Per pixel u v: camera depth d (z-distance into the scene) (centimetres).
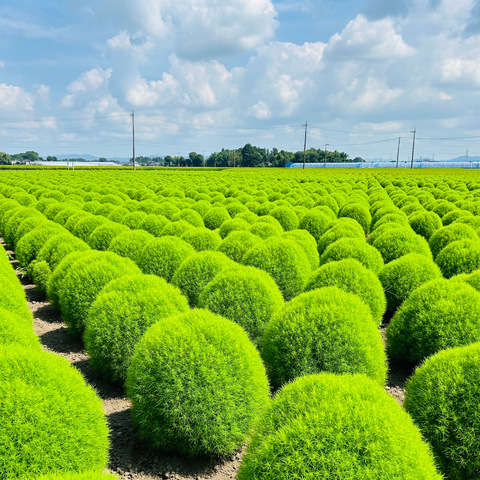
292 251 890
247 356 464
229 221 1380
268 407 356
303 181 4241
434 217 1537
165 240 970
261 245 905
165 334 465
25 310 718
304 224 1537
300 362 529
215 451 457
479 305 621
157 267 923
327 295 585
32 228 1409
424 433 411
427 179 4100
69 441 354
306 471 287
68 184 3416
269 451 305
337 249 968
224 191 2969
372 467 284
